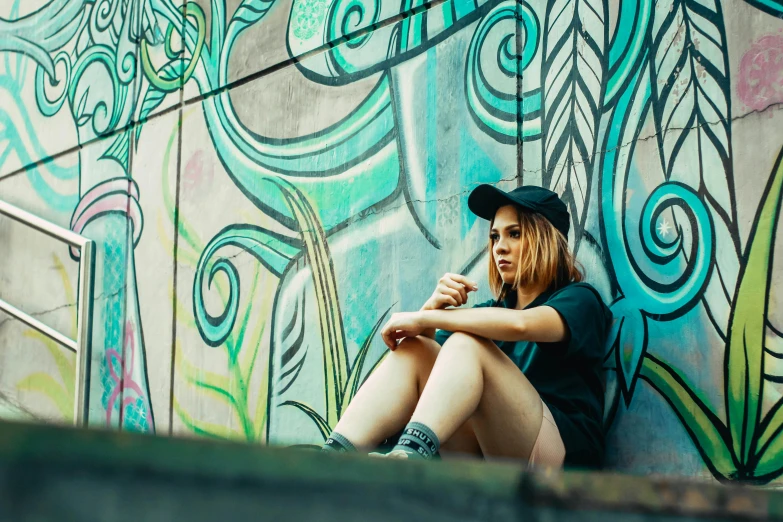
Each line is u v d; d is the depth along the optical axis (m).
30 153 5.14
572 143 2.96
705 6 2.70
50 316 4.81
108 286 4.52
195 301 4.11
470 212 3.17
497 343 2.62
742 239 2.52
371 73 3.60
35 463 0.41
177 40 4.44
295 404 3.62
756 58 2.57
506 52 3.17
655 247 2.70
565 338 2.41
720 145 2.61
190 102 4.31
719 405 2.49
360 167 3.57
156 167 4.42
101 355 4.46
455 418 2.10
